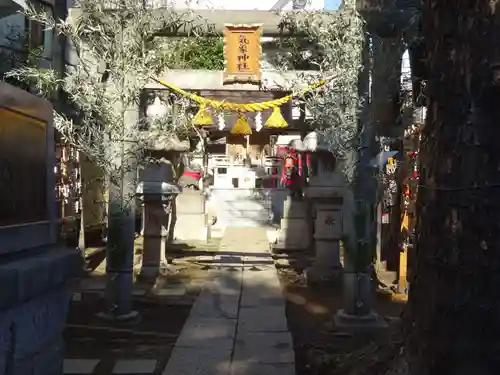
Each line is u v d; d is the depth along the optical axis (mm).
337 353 6938
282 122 10086
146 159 9461
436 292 3035
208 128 13852
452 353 2943
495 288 2902
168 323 9031
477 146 2902
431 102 3172
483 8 2906
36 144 3701
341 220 12992
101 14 8461
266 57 11523
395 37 7707
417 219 3297
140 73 8688
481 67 2895
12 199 3291
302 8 9609
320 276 12766
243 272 13609
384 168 12602
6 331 2984
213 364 6840
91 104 8516
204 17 9047
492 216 2889
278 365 6773
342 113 8586
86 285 11438
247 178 28344
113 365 6910
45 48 11578
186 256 16062
